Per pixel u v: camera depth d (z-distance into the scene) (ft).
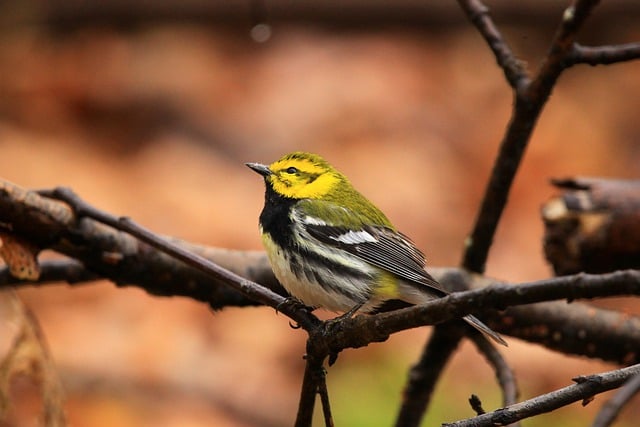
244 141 52.75
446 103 56.95
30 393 36.73
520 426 19.66
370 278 26.12
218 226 46.70
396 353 40.93
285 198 27.81
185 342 41.50
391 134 54.13
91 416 37.93
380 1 61.31
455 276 25.64
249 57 58.54
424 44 61.05
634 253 24.86
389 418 37.83
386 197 50.37
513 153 23.66
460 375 41.29
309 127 53.72
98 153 50.80
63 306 42.22
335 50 59.16
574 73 63.00
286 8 60.59
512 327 24.95
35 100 53.42
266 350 42.06
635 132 58.44
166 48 58.49
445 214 50.34
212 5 60.13
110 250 23.38
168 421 38.32
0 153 48.93
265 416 39.50
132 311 42.37
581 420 38.68
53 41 58.29
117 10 59.47
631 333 25.13
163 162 50.70
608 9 64.44
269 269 26.23
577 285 15.72
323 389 18.92
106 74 55.88
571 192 25.44
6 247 22.34
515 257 49.49
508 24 63.82
